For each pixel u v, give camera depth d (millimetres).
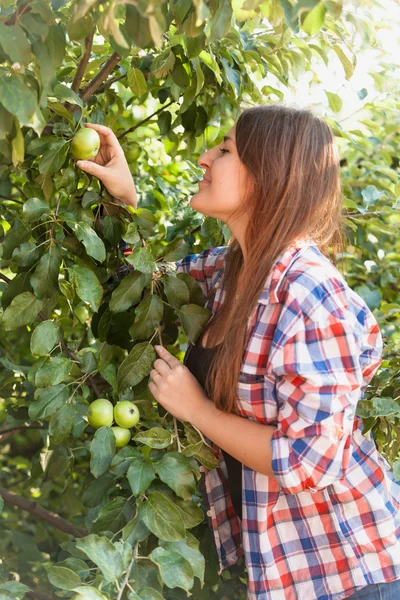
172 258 1433
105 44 1856
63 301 2004
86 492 1441
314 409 1150
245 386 1260
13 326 1311
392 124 2809
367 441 1371
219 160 1379
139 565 1237
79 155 1423
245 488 1314
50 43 1090
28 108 972
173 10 1125
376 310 2051
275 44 1842
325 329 1184
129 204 1521
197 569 1234
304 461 1153
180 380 1325
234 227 1402
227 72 1688
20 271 1380
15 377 1895
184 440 1376
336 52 1729
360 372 1201
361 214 1992
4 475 2500
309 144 1345
